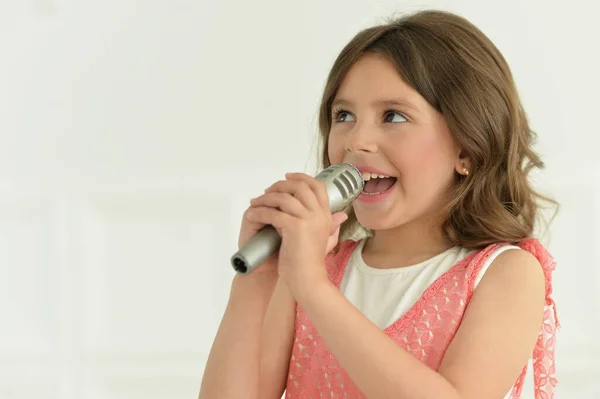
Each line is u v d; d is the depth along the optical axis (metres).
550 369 1.85
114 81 3.32
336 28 3.23
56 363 3.37
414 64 1.76
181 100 3.30
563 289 3.19
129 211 3.34
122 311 3.35
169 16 3.29
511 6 3.16
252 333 1.66
